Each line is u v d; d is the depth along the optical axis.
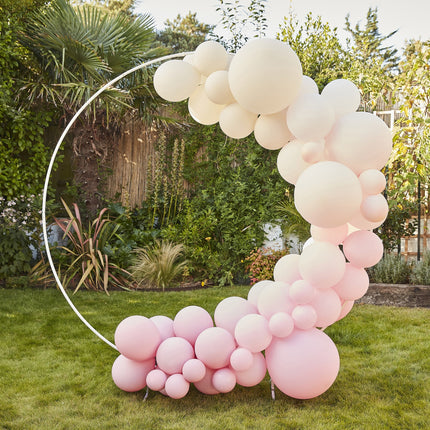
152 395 2.26
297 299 2.02
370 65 5.90
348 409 2.11
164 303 4.26
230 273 5.34
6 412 2.02
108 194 6.36
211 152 6.11
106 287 4.56
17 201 5.04
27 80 5.27
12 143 5.18
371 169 1.90
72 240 4.89
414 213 5.50
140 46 5.51
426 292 4.26
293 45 6.30
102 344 3.02
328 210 1.77
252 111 1.94
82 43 5.07
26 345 2.97
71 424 1.92
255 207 5.69
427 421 1.98
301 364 2.03
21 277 4.72
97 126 5.75
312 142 1.89
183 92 2.12
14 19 5.19
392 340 3.15
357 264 2.09
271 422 1.97
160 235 5.75
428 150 4.67
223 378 2.11
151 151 6.41
